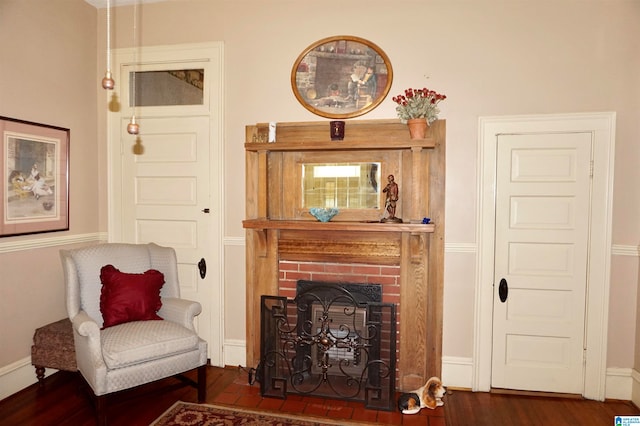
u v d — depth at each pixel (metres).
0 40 2.69
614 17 2.80
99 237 3.57
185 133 3.42
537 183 2.94
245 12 3.26
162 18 3.41
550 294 2.96
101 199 3.57
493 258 3.00
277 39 3.21
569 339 2.94
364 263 3.05
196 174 3.41
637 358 2.82
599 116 2.83
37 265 2.99
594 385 2.90
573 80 2.86
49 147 3.07
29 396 2.80
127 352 2.39
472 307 3.03
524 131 2.92
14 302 2.83
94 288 2.78
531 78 2.91
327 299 2.94
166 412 2.64
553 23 2.88
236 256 3.34
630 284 2.86
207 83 3.36
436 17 3.00
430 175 2.99
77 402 2.74
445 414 2.70
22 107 2.86
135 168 3.53
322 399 2.87
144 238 3.53
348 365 2.88
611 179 2.83
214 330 3.39
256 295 3.24
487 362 3.02
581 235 2.90
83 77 3.39
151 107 3.47
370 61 3.08
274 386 2.89
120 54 3.49
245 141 3.27
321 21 3.15
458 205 3.02
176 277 3.08
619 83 2.81
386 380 2.87
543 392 2.98
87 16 3.43
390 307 2.75
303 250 3.13
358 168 3.09
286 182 3.19
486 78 2.96
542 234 2.95
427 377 3.01
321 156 3.13
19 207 2.85
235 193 3.32
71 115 3.28
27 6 2.88
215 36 3.31
